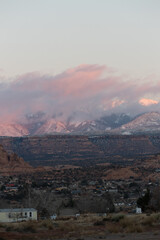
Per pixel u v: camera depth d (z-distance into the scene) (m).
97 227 55.03
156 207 95.38
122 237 44.84
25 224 56.19
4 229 53.50
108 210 121.88
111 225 53.94
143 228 49.75
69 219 75.25
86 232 49.19
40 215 105.69
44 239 45.31
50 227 54.66
